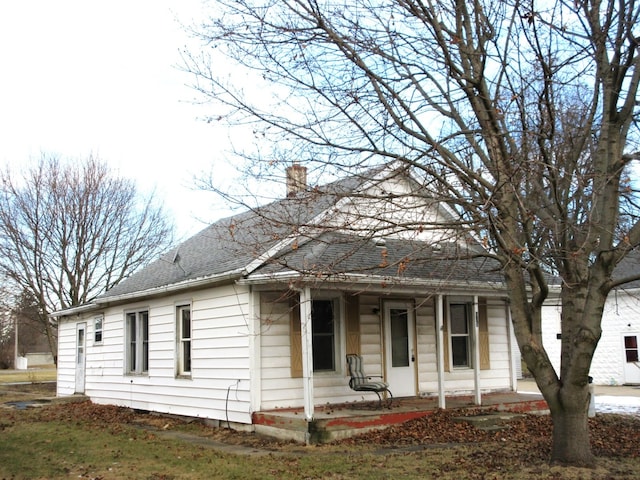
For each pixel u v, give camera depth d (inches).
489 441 423.5
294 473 335.0
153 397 630.5
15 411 670.5
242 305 505.0
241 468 350.0
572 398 336.2
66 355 871.7
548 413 571.5
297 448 415.2
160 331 628.4
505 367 671.8
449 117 364.5
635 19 330.6
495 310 675.4
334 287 470.3
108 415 634.2
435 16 342.6
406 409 499.2
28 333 2416.3
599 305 328.2
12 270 1171.3
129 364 693.9
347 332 542.0
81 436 469.7
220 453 397.7
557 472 320.8
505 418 502.6
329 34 338.3
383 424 469.7
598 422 513.7
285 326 510.6
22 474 342.0
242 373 498.9
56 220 1188.5
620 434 455.5
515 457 364.2
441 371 518.0
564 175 342.3
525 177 359.6
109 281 1237.1
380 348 566.9
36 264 1184.2
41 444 434.0
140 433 488.4
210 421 534.0
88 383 789.2
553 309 1048.8
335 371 533.6
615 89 341.1
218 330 534.6
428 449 398.9
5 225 1159.6
